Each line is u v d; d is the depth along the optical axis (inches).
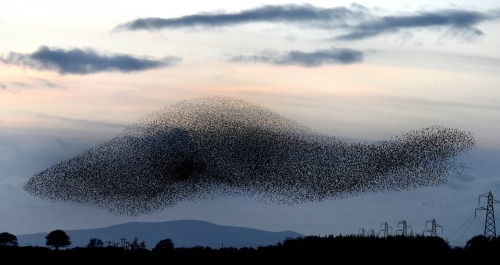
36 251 3029.0
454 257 2741.1
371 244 2810.0
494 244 2960.1
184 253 2901.1
